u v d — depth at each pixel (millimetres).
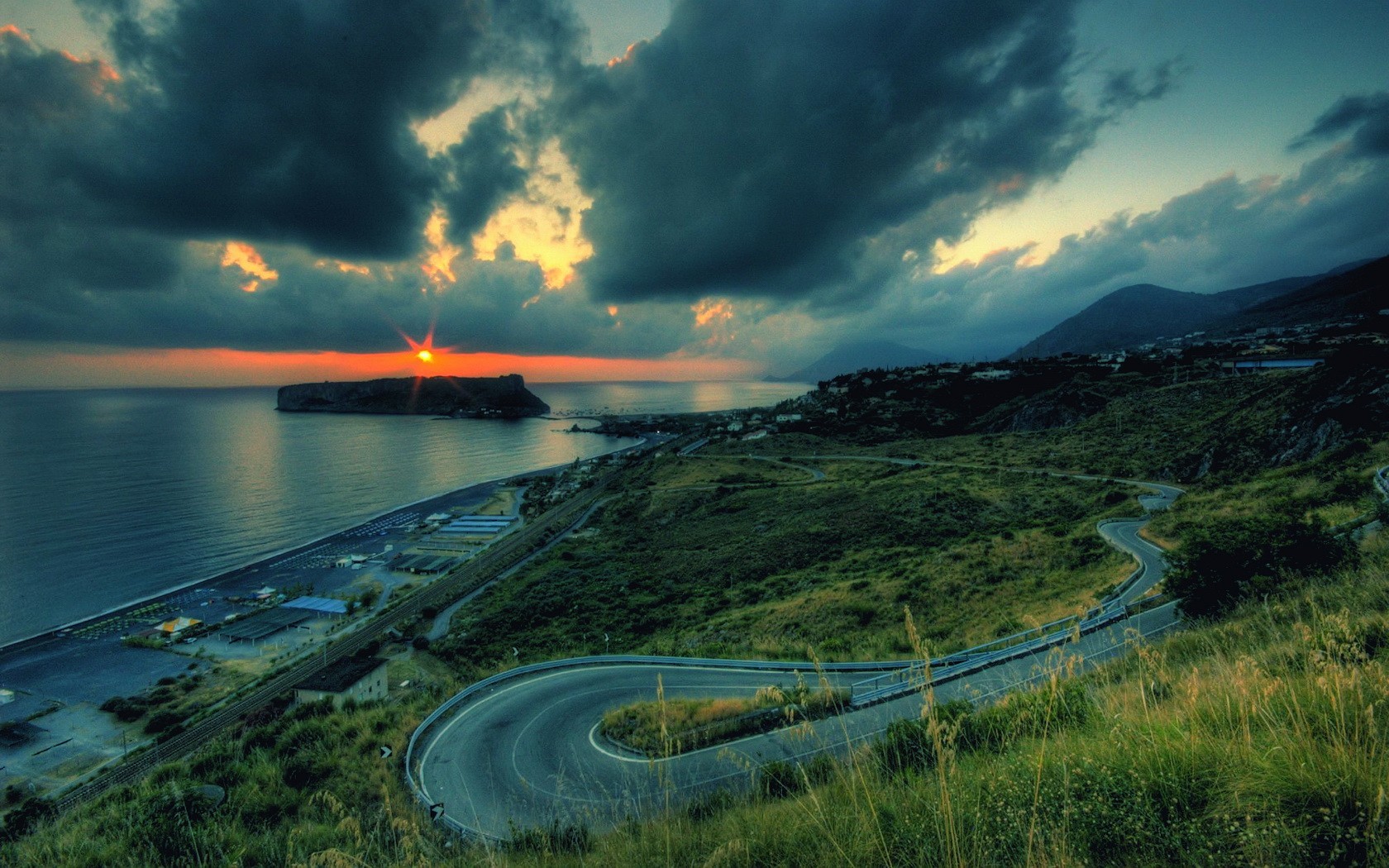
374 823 8484
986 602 29906
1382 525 18703
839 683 18297
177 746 42312
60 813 32375
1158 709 4977
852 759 5453
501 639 53344
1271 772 3473
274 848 9102
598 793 13234
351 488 169250
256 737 20469
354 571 93000
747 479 111375
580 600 59156
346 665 44188
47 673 58156
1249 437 59188
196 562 98812
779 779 6848
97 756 42938
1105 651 13930
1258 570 15781
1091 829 3631
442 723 19281
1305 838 3086
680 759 14078
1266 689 4125
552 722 18641
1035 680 8562
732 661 23562
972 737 6574
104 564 97750
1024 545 39625
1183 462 62625
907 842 3980
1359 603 9602
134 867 8922
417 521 128500
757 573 54938
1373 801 2965
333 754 17531
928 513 59750
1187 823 3432
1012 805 3965
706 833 5047
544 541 96062
